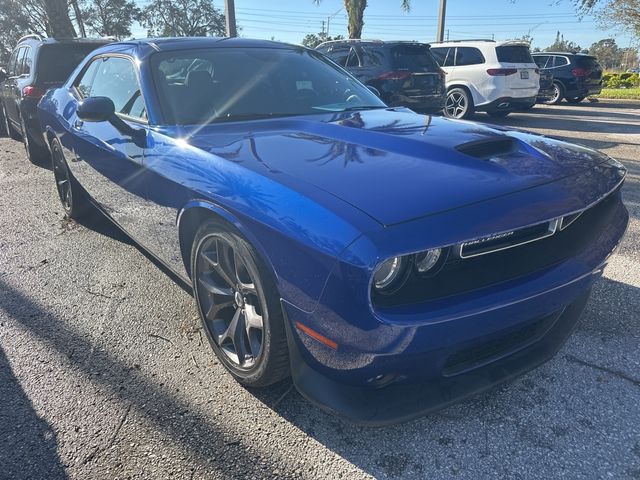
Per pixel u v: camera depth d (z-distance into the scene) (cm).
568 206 192
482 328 176
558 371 244
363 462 195
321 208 174
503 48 1069
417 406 189
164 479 188
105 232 441
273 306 199
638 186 557
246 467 193
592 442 202
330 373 186
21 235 436
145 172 270
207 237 231
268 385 226
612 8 1819
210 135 260
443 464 193
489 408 221
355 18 1712
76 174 404
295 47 380
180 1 3666
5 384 242
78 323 295
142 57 318
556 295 195
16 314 306
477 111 1105
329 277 166
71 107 402
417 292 169
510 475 188
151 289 334
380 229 161
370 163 206
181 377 244
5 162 716
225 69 323
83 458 197
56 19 1281
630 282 331
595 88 1573
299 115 300
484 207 176
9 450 202
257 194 195
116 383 241
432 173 196
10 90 752
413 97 942
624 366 247
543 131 985
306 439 206
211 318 249
